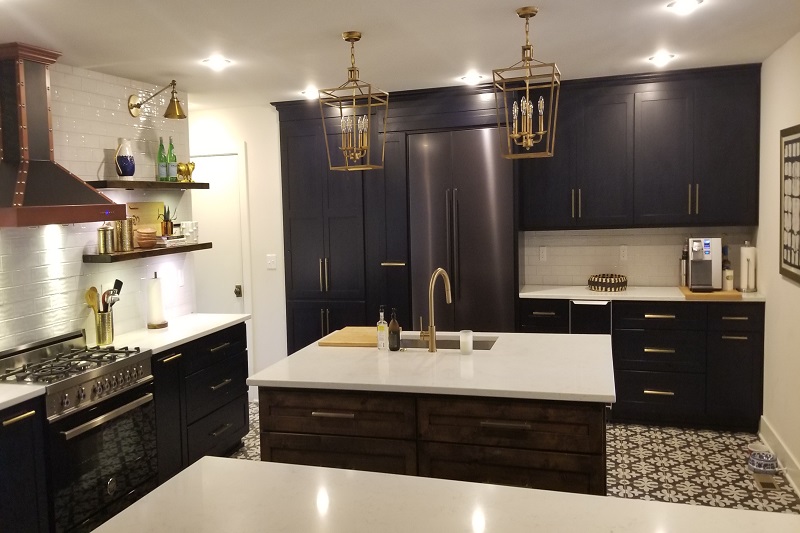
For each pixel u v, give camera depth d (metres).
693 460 4.27
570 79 5.00
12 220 3.12
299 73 4.43
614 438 4.70
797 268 3.70
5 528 2.88
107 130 4.30
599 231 5.50
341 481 1.70
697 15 3.31
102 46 3.57
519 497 1.58
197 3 2.88
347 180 5.48
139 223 4.53
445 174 5.21
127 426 3.59
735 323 4.71
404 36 3.55
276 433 3.02
